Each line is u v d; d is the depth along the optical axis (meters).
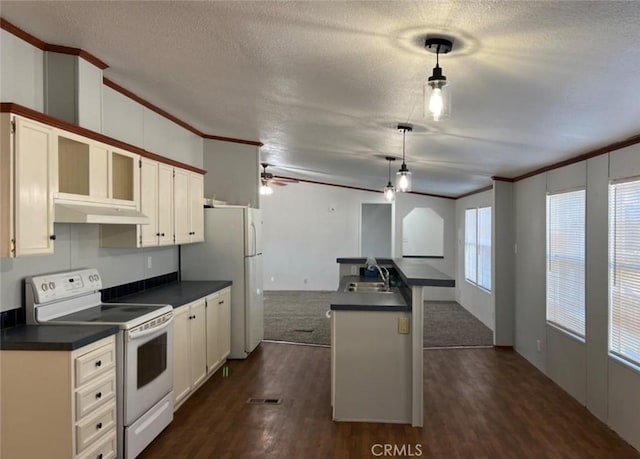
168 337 3.25
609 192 3.33
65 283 2.87
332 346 3.51
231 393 4.02
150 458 2.87
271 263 10.18
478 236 7.37
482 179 6.04
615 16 1.48
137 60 2.76
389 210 11.01
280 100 3.28
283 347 5.57
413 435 3.22
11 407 2.26
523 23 1.62
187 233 4.36
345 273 5.50
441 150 4.28
